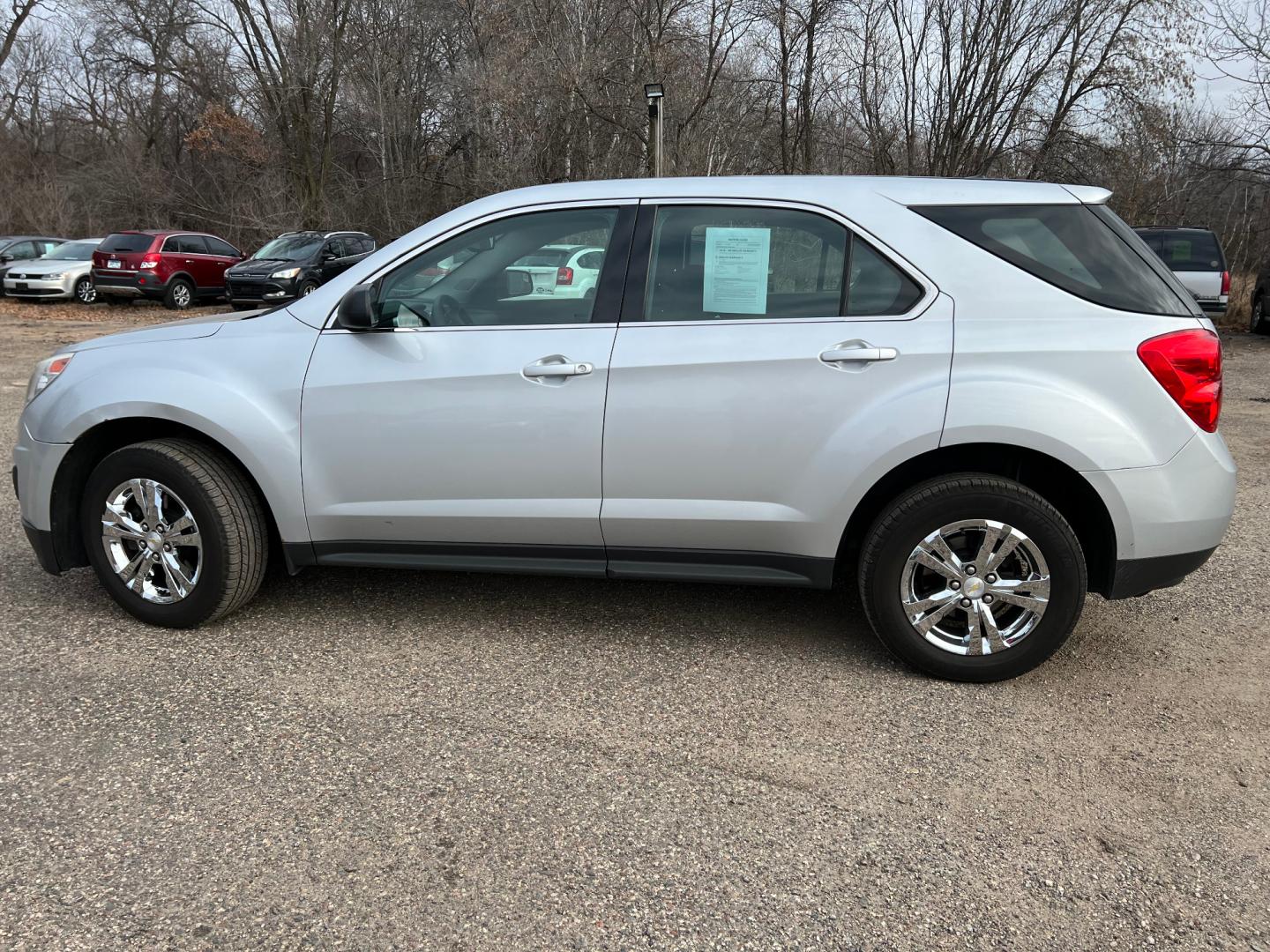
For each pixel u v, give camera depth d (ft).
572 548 11.28
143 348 11.95
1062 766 9.16
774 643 11.96
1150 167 65.57
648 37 76.84
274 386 11.34
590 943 6.78
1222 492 10.19
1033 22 69.21
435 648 11.69
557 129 81.30
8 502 17.79
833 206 10.55
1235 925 7.04
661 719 9.99
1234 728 9.90
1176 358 9.89
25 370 36.19
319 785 8.66
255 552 11.80
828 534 10.60
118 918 6.92
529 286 11.12
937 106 74.59
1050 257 10.23
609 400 10.67
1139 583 10.32
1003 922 7.06
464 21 95.35
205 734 9.50
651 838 7.98
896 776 8.98
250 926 6.88
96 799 8.36
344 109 104.99
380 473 11.28
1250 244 63.72
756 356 10.37
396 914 7.04
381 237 102.94
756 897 7.28
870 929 6.97
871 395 10.19
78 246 68.49
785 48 75.77
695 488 10.74
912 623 10.67
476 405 10.93
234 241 105.40
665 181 11.14
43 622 12.22
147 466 11.46
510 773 8.92
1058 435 9.86
